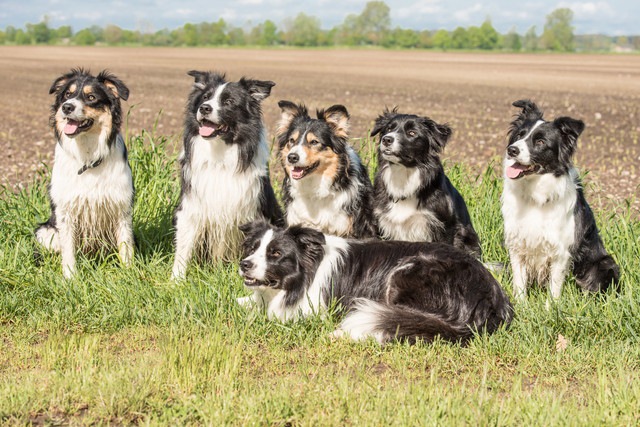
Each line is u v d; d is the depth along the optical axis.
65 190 6.93
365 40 141.00
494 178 9.12
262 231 5.95
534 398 4.39
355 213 7.25
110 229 7.28
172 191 8.80
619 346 5.38
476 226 8.03
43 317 5.96
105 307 6.12
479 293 5.55
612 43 144.12
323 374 4.80
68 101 6.55
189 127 7.10
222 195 6.98
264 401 4.24
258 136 7.10
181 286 6.53
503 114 22.69
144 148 9.24
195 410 4.17
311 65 56.38
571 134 6.20
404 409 4.12
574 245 6.44
